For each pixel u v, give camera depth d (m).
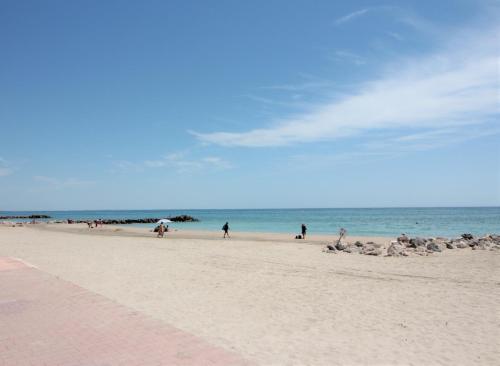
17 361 5.51
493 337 8.02
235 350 7.07
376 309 10.16
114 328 6.91
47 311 7.97
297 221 84.62
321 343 7.57
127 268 16.42
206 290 12.23
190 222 87.00
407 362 6.69
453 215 116.25
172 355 5.70
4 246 25.67
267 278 14.38
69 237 35.62
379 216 112.38
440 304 10.69
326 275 15.10
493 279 14.30
